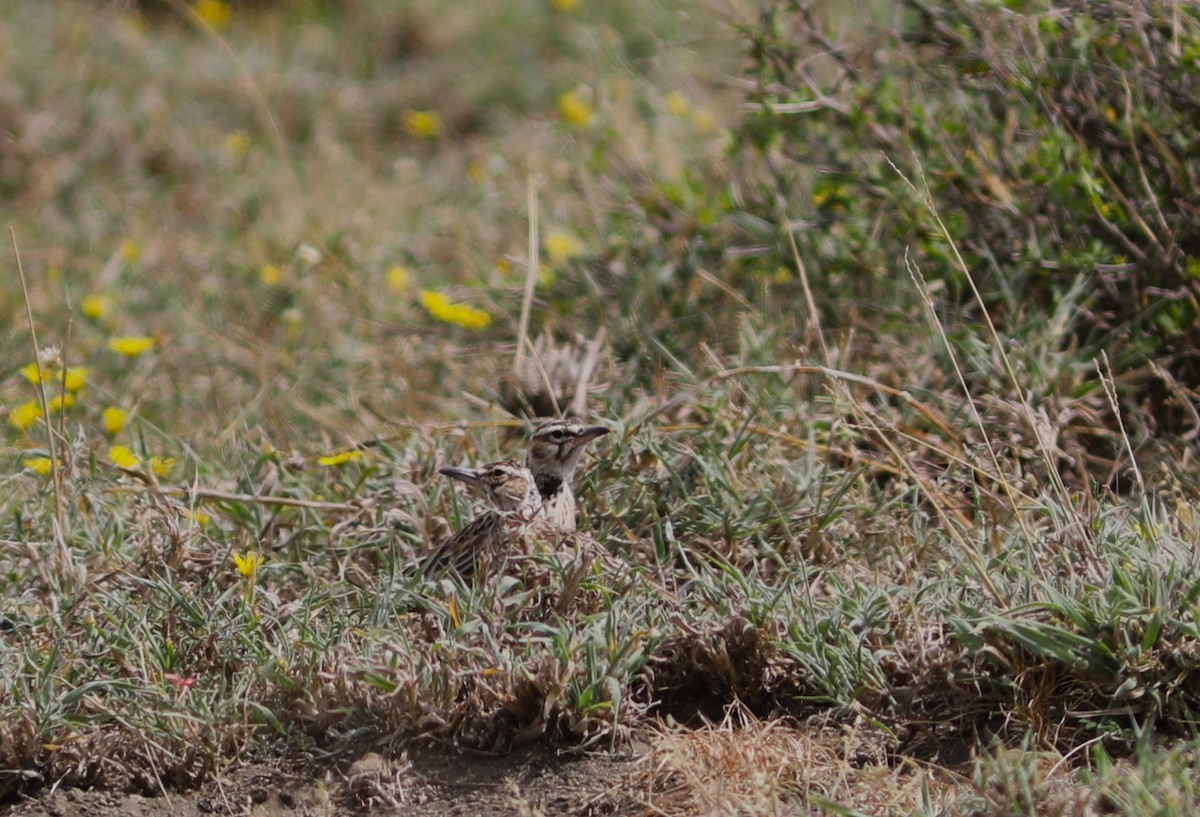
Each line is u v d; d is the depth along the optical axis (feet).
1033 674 25.45
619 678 26.25
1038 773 22.99
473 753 26.18
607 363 40.04
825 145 40.91
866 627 26.61
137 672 27.45
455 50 77.25
